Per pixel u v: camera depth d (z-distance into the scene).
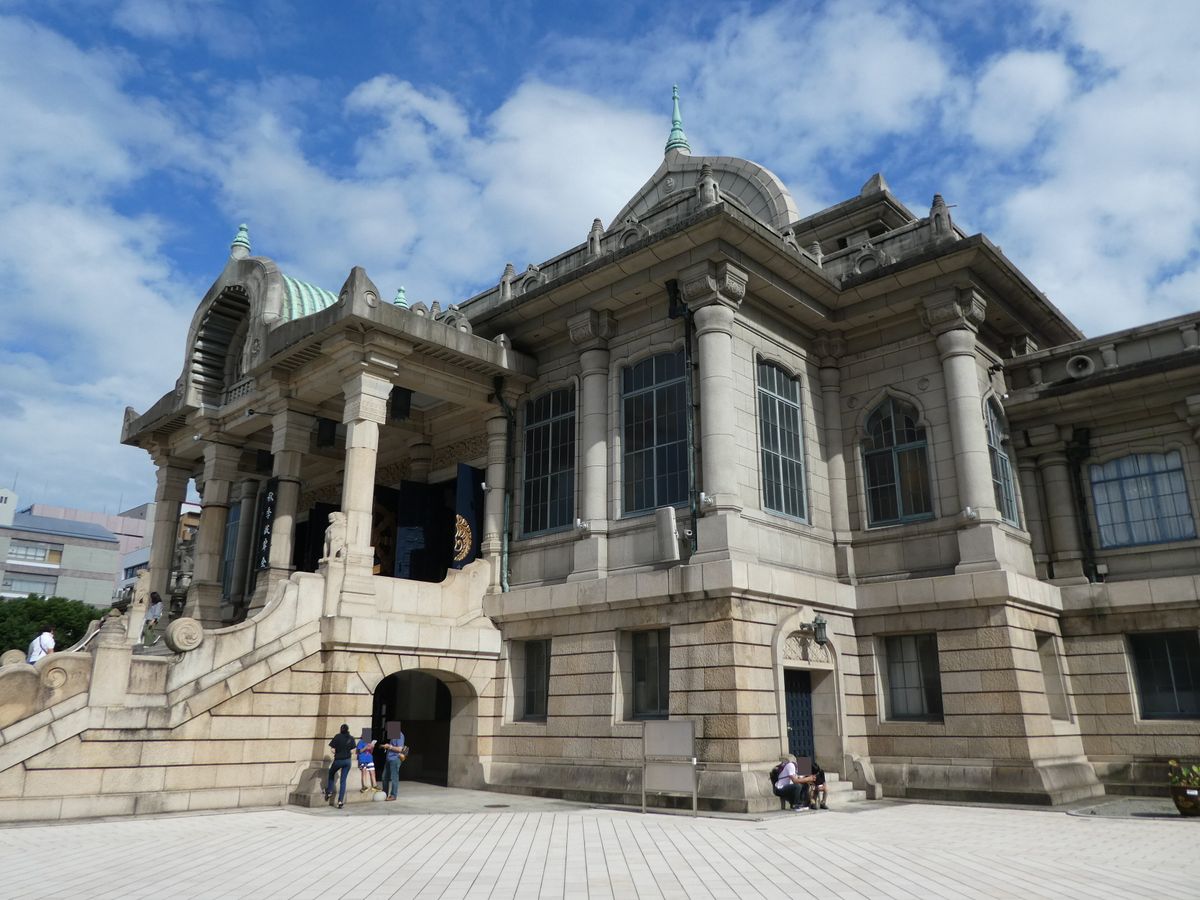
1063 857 11.30
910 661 20.27
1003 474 21.75
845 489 22.05
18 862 11.00
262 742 17.44
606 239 22.61
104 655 15.77
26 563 90.81
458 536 23.50
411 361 21.80
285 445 23.08
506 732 21.00
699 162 31.50
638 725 18.47
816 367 22.89
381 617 19.84
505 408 23.75
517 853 11.64
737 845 12.30
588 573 20.47
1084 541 21.50
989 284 21.53
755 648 17.86
